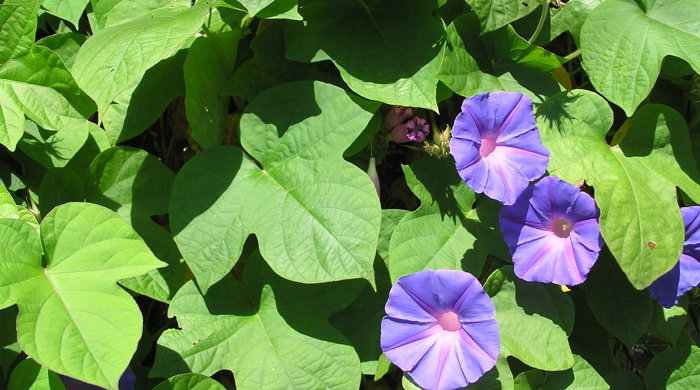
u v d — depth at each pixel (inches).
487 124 35.5
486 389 36.1
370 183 34.9
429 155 38.2
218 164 35.9
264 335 35.9
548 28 38.8
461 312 35.1
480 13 36.4
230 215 35.3
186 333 35.4
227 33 36.3
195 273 34.9
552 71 39.8
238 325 36.0
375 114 37.7
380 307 37.3
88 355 31.4
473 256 36.9
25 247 32.8
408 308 35.2
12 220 32.9
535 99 37.8
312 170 35.5
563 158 36.8
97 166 36.4
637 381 39.1
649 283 35.4
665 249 35.6
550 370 36.2
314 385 35.4
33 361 33.5
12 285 32.0
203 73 36.4
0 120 33.9
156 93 37.1
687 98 39.9
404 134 37.9
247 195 35.5
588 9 38.5
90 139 37.0
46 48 34.0
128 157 36.7
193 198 35.5
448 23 38.3
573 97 37.3
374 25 37.1
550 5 39.0
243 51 38.2
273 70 37.9
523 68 38.2
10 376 33.8
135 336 31.8
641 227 35.7
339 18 37.1
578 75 41.1
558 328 36.7
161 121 39.8
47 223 33.2
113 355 31.4
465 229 37.3
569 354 36.4
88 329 31.8
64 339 31.5
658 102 39.5
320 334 35.9
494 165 35.7
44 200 35.9
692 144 39.8
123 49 33.8
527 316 36.8
